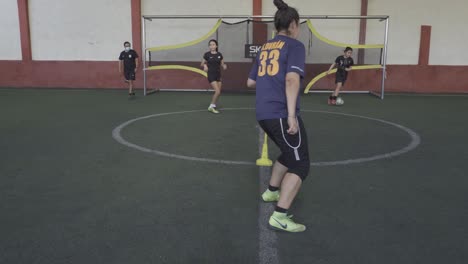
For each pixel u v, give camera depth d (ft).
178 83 46.19
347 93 43.98
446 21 44.42
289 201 9.25
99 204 10.92
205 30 45.57
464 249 8.59
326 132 21.42
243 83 45.27
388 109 30.96
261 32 44.70
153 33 45.78
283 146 9.14
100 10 45.62
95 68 46.32
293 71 8.52
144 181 12.87
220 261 8.02
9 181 12.77
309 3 44.78
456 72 45.06
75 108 29.71
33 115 26.14
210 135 20.15
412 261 8.07
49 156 15.80
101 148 17.17
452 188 12.53
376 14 44.65
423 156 16.43
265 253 8.36
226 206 10.89
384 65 38.14
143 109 29.58
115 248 8.50
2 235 9.06
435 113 28.94
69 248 8.48
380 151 17.22
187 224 9.72
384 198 11.62
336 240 8.98
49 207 10.69
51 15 45.96
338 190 12.28
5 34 46.24
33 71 46.60
